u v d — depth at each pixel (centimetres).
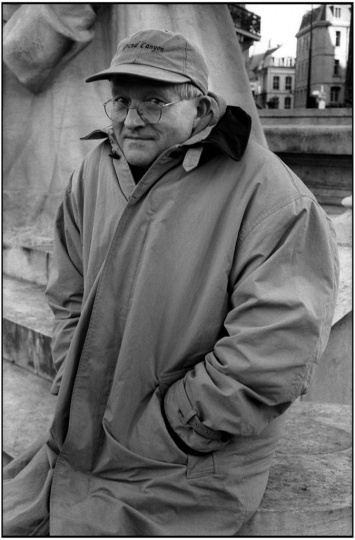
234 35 323
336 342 348
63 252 213
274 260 164
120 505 176
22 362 310
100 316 180
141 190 177
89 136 200
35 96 362
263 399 163
